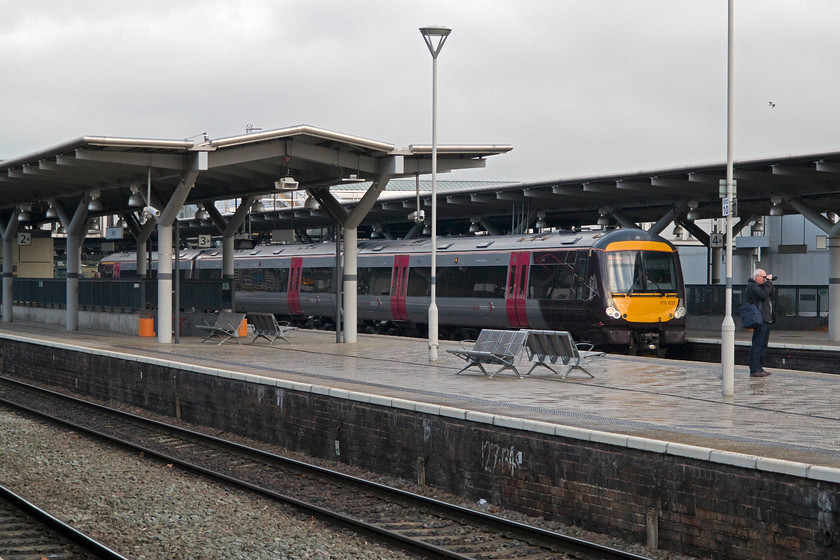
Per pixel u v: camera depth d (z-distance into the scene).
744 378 19.22
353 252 29.27
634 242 29.03
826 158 25.12
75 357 26.38
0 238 45.47
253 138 23.98
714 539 10.09
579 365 19.27
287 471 15.37
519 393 16.58
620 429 12.21
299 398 17.11
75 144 22.95
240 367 21.11
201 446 17.88
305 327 43.12
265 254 43.97
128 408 22.98
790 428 12.53
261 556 10.12
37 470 14.99
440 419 13.84
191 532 11.16
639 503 10.87
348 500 13.32
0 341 32.34
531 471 12.27
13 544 10.59
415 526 11.73
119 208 36.41
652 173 29.03
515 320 31.75
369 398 15.27
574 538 10.47
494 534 11.21
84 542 10.35
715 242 35.50
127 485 13.96
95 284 35.47
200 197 32.34
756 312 19.31
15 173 28.69
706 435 11.78
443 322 34.91
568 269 29.59
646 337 29.14
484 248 33.16
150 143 23.52
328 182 27.55
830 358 26.38
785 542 9.45
